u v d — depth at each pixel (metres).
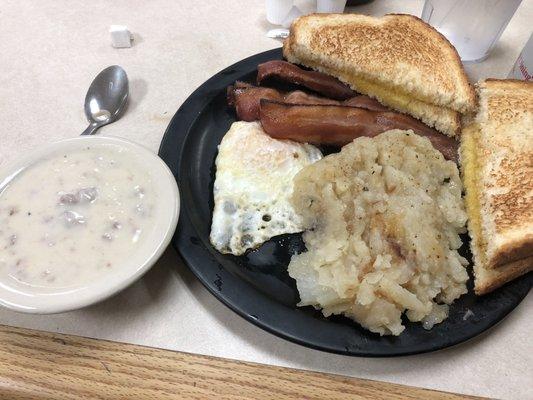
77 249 0.26
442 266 0.27
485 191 0.31
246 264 0.28
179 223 0.28
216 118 0.35
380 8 0.47
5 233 0.26
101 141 0.30
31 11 0.47
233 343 0.26
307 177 0.30
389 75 0.36
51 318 0.26
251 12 0.47
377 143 0.31
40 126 0.36
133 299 0.27
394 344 0.24
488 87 0.37
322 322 0.25
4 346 0.25
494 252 0.27
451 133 0.36
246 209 0.30
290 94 0.36
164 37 0.44
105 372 0.24
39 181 0.28
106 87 0.38
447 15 0.41
